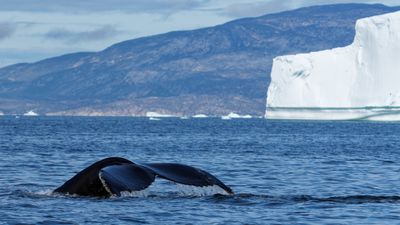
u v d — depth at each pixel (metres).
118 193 54.22
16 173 102.81
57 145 192.75
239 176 103.44
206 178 58.03
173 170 58.47
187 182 57.06
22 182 89.19
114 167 57.09
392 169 118.25
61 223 54.91
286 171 112.56
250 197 67.69
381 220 58.25
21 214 57.91
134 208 60.66
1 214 57.91
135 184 55.41
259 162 134.25
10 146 183.00
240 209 61.88
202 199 66.06
